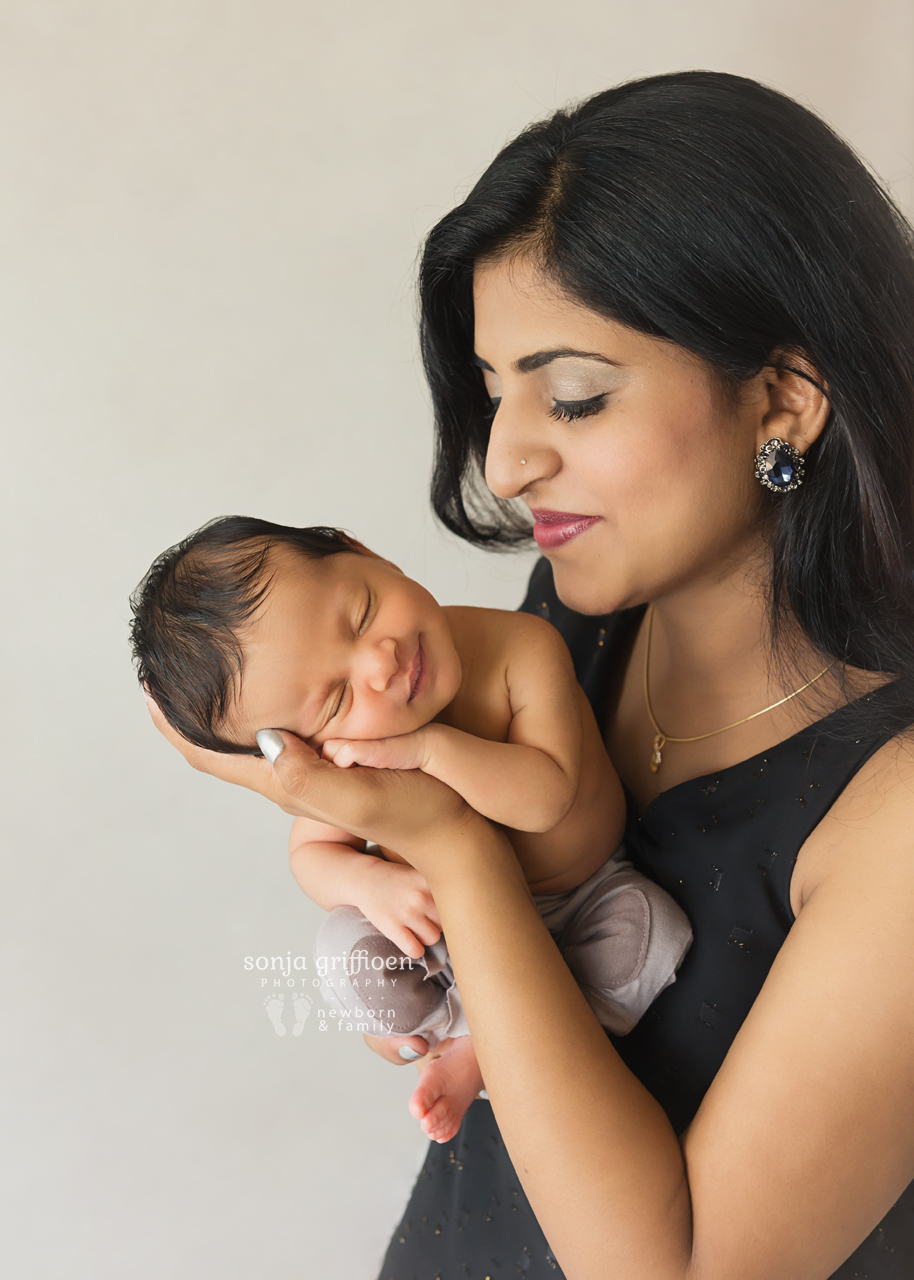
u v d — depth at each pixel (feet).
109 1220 7.92
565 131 2.93
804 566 3.08
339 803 3.01
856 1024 2.51
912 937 2.54
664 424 2.88
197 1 7.01
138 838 7.81
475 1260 3.80
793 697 3.29
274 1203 8.11
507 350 2.98
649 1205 2.54
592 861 3.67
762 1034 2.61
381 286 7.64
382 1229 8.17
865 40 8.13
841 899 2.68
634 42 7.77
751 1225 2.49
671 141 2.73
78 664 7.55
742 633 3.39
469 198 3.09
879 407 2.87
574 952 3.43
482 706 3.67
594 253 2.72
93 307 7.23
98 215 7.13
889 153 8.39
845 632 3.08
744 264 2.72
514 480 3.10
